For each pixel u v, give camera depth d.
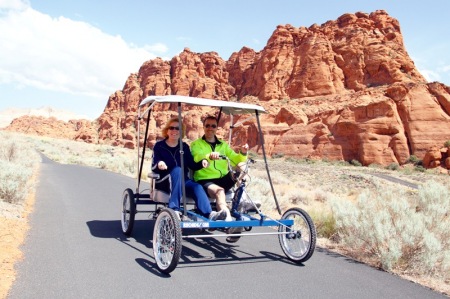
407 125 88.50
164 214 5.69
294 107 107.75
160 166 6.47
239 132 109.88
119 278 5.18
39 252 6.11
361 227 7.23
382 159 84.88
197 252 6.72
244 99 139.25
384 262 6.28
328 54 126.44
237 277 5.47
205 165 6.31
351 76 122.94
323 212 9.84
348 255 7.09
